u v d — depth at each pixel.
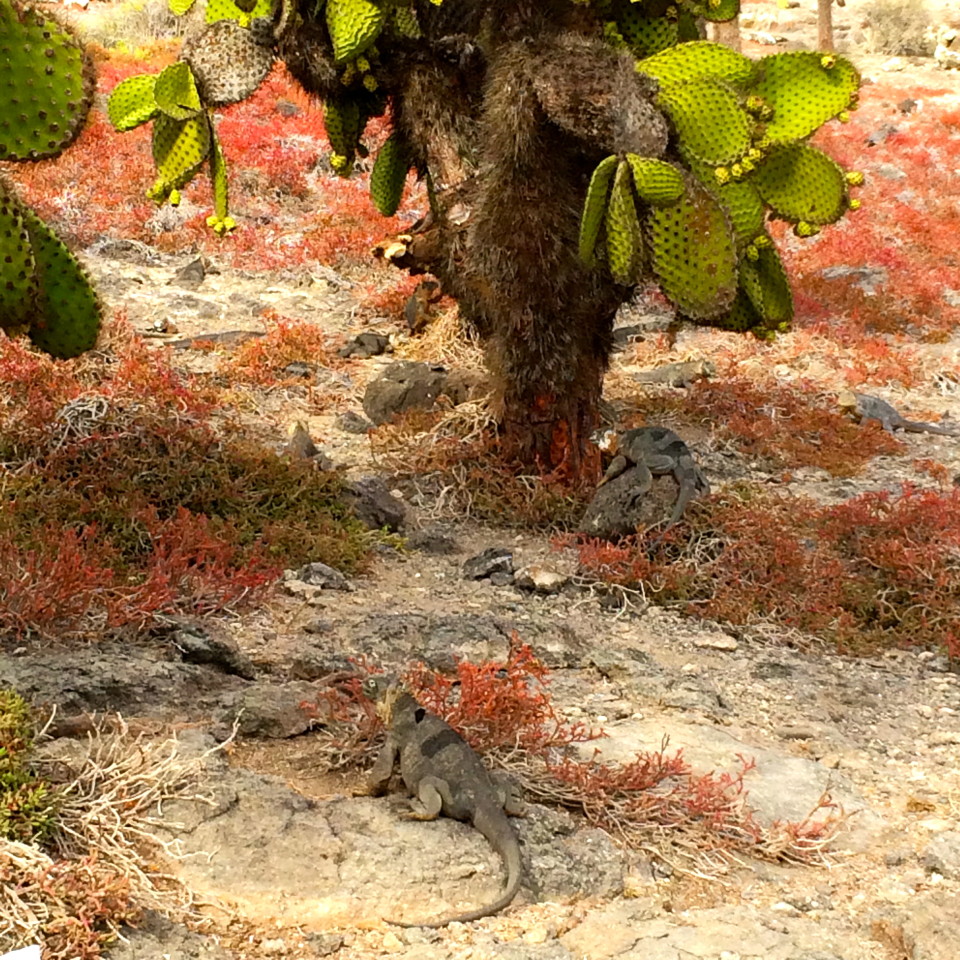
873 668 7.21
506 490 9.00
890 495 10.13
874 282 17.66
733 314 8.52
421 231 9.52
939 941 4.29
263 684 5.71
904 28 36.94
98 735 4.63
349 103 9.34
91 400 8.95
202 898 4.03
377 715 4.95
